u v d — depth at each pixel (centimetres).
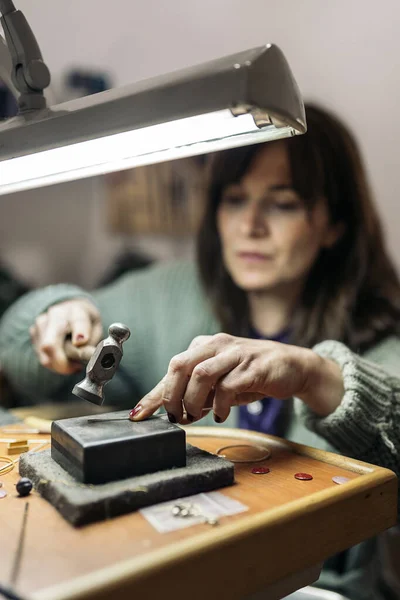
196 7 135
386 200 110
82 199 170
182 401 58
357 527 49
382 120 108
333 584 101
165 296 142
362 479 51
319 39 117
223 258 133
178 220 149
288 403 113
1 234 165
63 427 52
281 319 124
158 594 35
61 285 110
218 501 47
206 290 136
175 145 53
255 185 122
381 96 108
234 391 58
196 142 52
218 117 46
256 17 126
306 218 118
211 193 133
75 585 33
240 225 125
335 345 75
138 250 163
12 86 60
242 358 60
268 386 61
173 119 44
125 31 146
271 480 53
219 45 133
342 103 114
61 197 171
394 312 110
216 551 38
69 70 149
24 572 35
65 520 43
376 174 110
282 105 42
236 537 40
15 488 51
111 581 33
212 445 65
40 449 63
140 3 143
